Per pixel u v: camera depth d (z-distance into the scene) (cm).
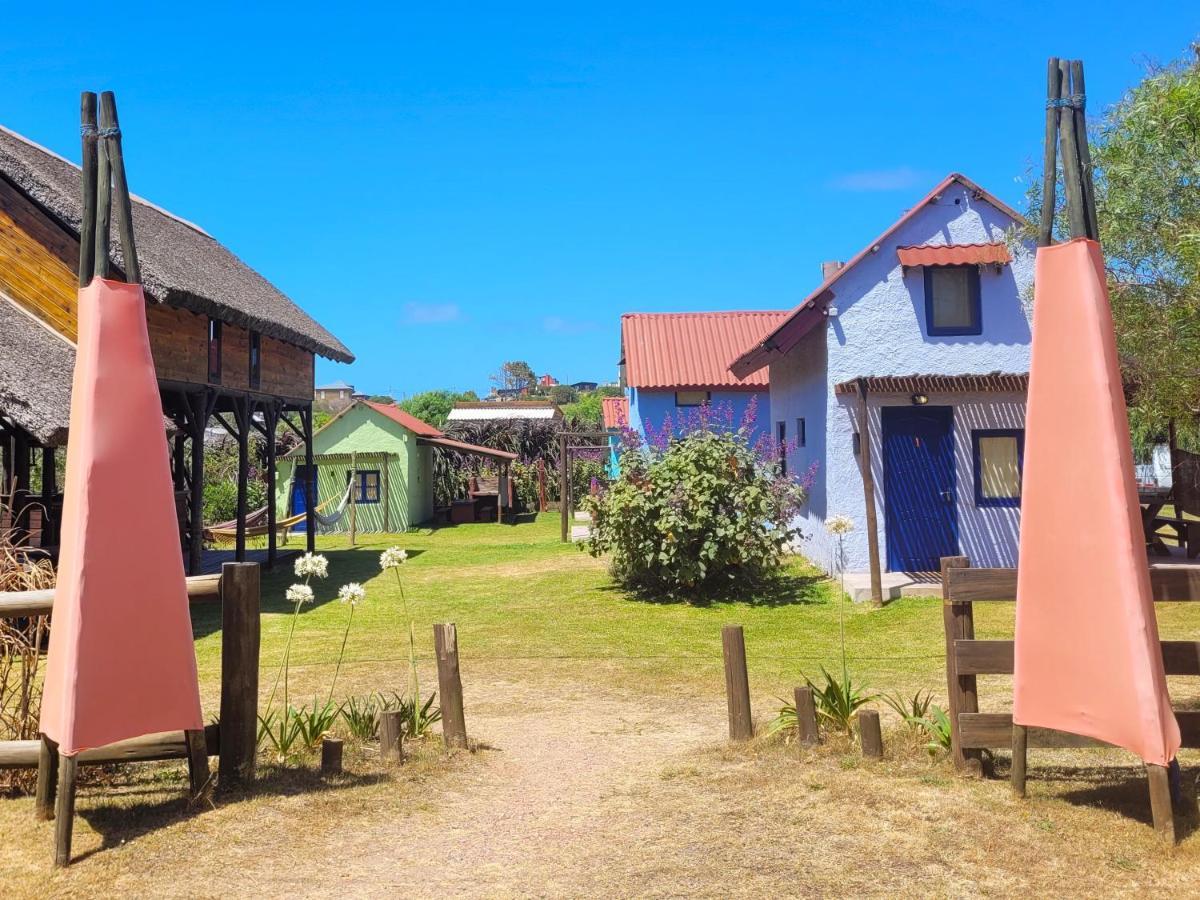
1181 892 388
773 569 1473
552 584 1652
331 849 469
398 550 707
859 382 1330
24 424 1090
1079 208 486
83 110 522
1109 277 888
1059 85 496
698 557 1404
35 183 1359
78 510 485
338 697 866
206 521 2948
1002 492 1436
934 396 1430
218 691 884
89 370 497
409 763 620
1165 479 1933
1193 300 808
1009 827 461
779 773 570
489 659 1066
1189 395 895
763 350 1585
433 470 3506
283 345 2061
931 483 1438
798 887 408
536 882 427
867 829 469
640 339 2798
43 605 524
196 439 1596
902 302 1456
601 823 507
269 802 530
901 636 1134
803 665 988
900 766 566
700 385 2580
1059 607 483
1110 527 462
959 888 400
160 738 533
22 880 430
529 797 564
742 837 470
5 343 1209
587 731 749
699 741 702
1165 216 838
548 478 3738
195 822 498
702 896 403
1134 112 829
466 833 495
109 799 537
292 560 2180
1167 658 496
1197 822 458
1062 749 600
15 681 683
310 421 2294
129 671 489
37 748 512
